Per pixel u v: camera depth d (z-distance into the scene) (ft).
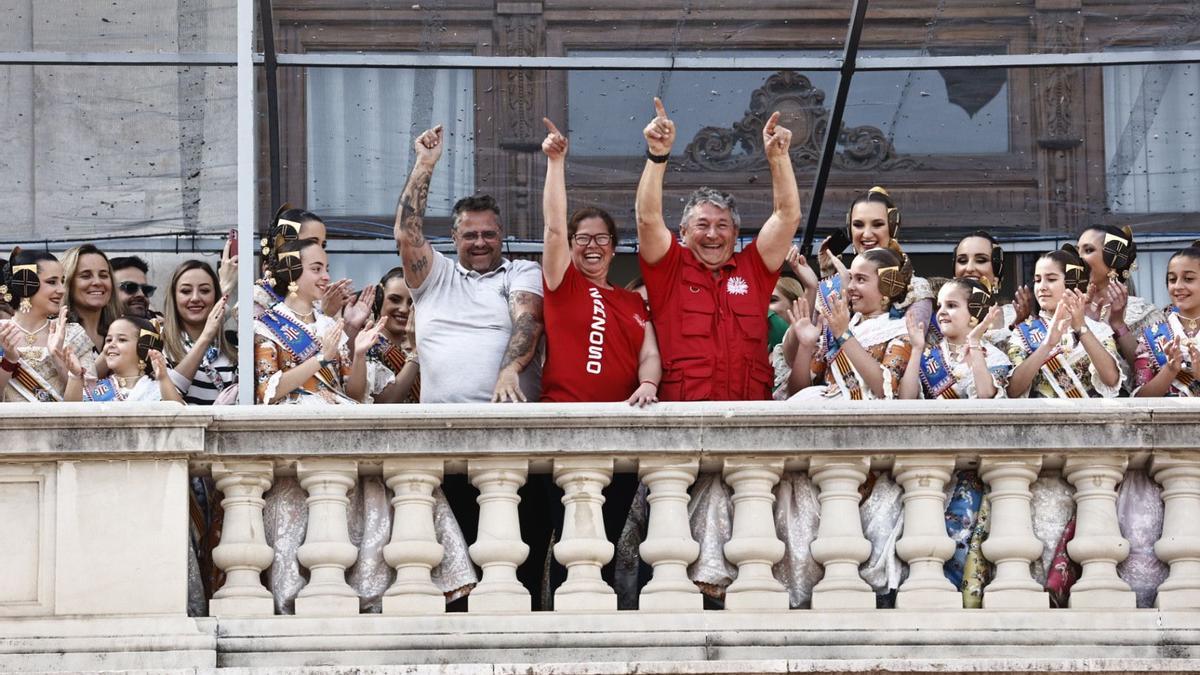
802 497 91.76
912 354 96.22
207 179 120.06
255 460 89.66
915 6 119.24
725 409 90.43
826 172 121.19
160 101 120.06
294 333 96.22
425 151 98.63
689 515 91.97
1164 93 121.80
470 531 94.79
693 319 95.76
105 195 119.85
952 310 98.84
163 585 87.40
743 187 121.90
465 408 90.02
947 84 121.29
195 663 85.97
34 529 87.81
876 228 106.73
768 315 102.27
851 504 90.79
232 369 107.24
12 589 87.25
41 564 87.40
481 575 90.99
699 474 92.17
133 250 119.65
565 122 120.57
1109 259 105.70
